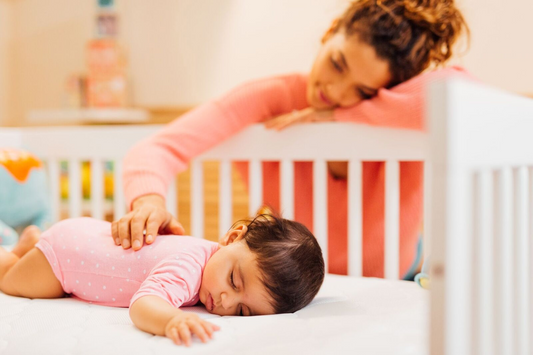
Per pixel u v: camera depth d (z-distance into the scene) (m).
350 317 0.81
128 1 2.33
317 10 2.03
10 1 2.55
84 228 1.03
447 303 0.50
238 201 2.09
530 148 0.66
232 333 0.73
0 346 0.74
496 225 0.61
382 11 1.07
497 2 1.78
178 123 1.30
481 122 0.54
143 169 1.19
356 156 1.20
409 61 1.10
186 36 2.25
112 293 0.93
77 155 1.58
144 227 0.99
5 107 2.55
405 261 1.30
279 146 1.28
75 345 0.72
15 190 1.41
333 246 1.36
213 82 2.22
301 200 1.37
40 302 0.95
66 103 2.35
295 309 0.89
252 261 0.87
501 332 0.61
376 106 1.12
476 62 1.81
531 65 1.75
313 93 1.20
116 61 2.25
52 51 2.51
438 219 0.51
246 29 2.16
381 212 1.27
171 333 0.70
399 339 0.71
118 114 2.20
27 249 1.10
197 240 0.96
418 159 1.13
